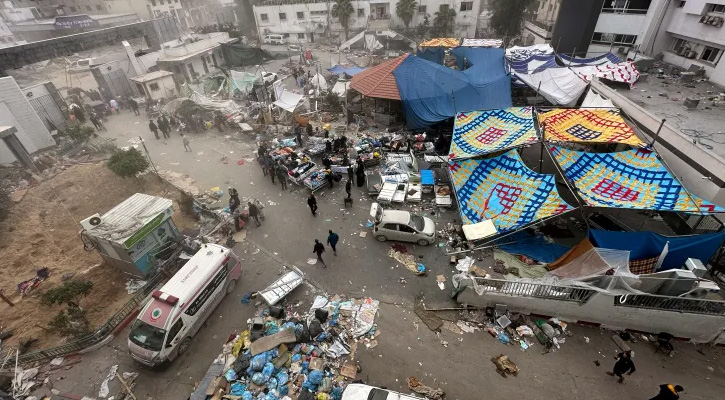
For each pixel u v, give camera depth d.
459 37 53.84
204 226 17.86
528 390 10.77
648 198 13.67
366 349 11.98
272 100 31.30
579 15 32.69
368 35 47.44
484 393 10.71
